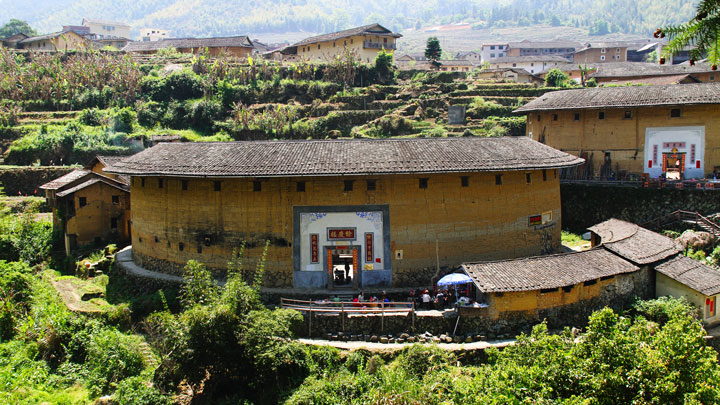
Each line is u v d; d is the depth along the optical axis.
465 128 68.44
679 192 41.41
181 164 32.94
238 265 32.78
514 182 34.22
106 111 75.75
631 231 34.91
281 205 32.25
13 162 66.56
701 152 44.25
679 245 33.56
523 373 18.45
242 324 25.28
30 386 26.47
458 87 80.31
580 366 17.75
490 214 33.50
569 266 28.86
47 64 85.56
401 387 21.61
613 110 46.62
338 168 30.89
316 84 80.19
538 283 27.16
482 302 27.78
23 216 50.94
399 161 31.62
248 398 24.97
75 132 68.31
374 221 32.06
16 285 36.25
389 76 85.19
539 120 50.59
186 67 88.00
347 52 82.81
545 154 34.81
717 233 36.84
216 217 33.22
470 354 25.69
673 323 18.89
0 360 28.22
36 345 30.19
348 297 30.80
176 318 28.08
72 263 41.94
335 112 73.88
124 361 27.48
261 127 71.75
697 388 15.81
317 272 32.25
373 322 27.98
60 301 34.81
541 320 27.52
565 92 50.25
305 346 26.72
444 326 27.62
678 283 29.64
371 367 25.28
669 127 45.09
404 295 31.14
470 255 33.09
